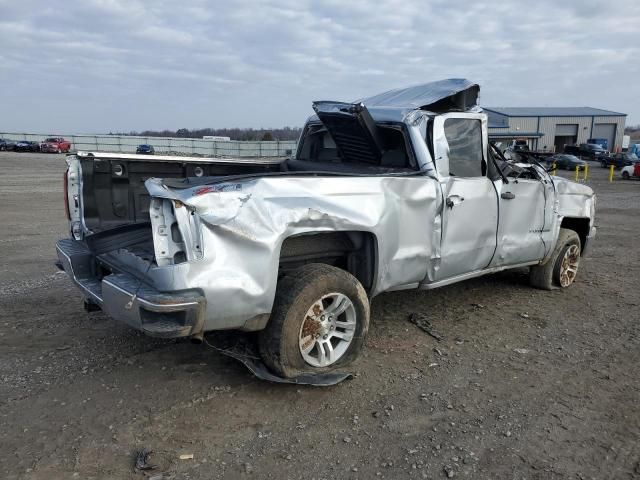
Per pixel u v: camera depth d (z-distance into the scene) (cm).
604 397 376
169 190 321
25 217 1195
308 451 306
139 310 317
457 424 337
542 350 458
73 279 416
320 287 367
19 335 468
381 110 493
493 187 504
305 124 615
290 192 357
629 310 571
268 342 359
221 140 5519
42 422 330
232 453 303
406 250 428
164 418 337
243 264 330
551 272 627
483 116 498
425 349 454
